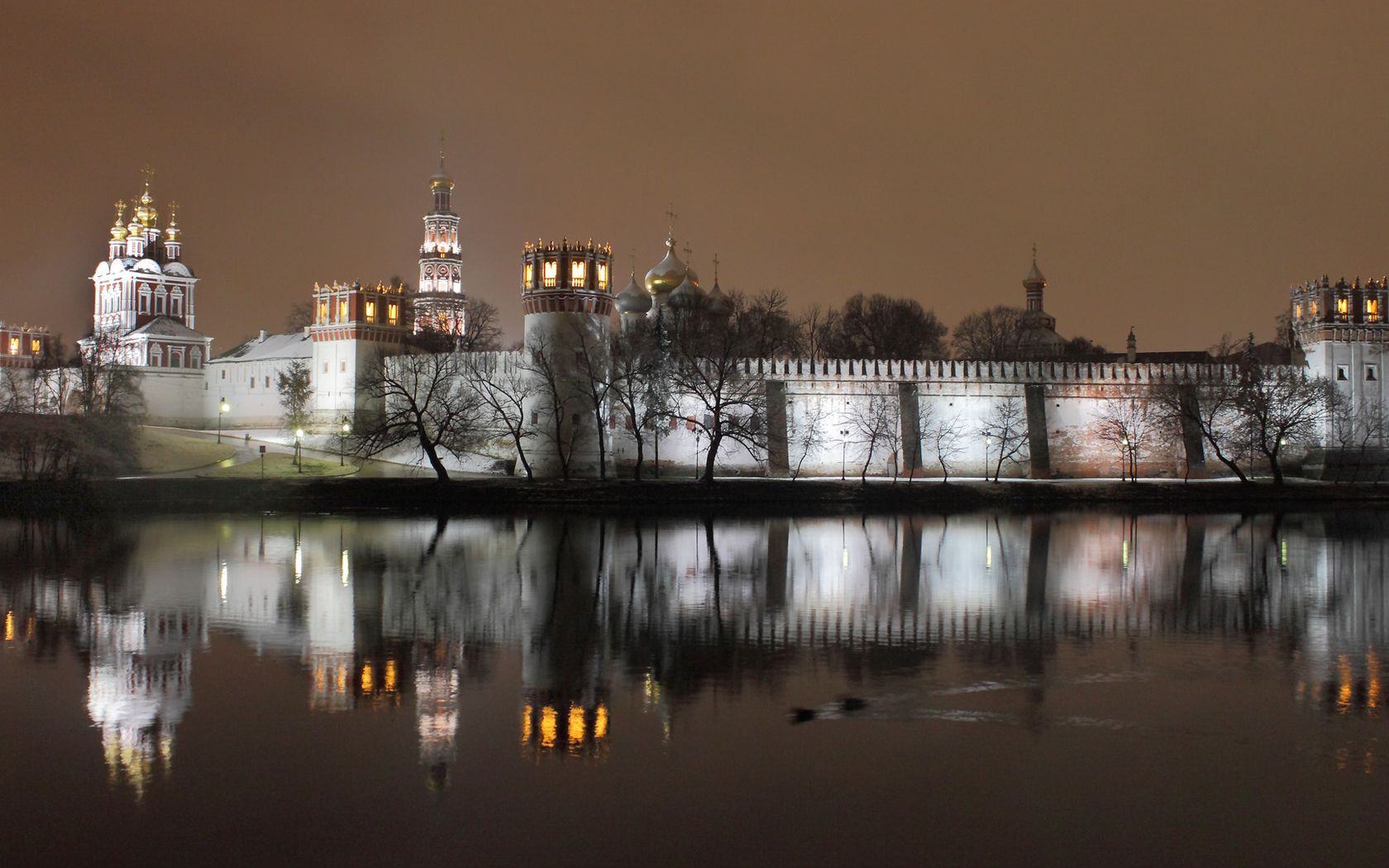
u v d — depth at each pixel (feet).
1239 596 196.85
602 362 398.62
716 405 379.14
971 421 431.02
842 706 124.88
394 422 376.07
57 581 203.31
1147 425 435.94
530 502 355.15
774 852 88.38
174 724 116.57
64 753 107.76
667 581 209.36
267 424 505.66
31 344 588.91
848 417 422.41
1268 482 407.23
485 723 117.29
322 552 246.06
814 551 255.91
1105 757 108.58
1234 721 120.26
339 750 108.88
